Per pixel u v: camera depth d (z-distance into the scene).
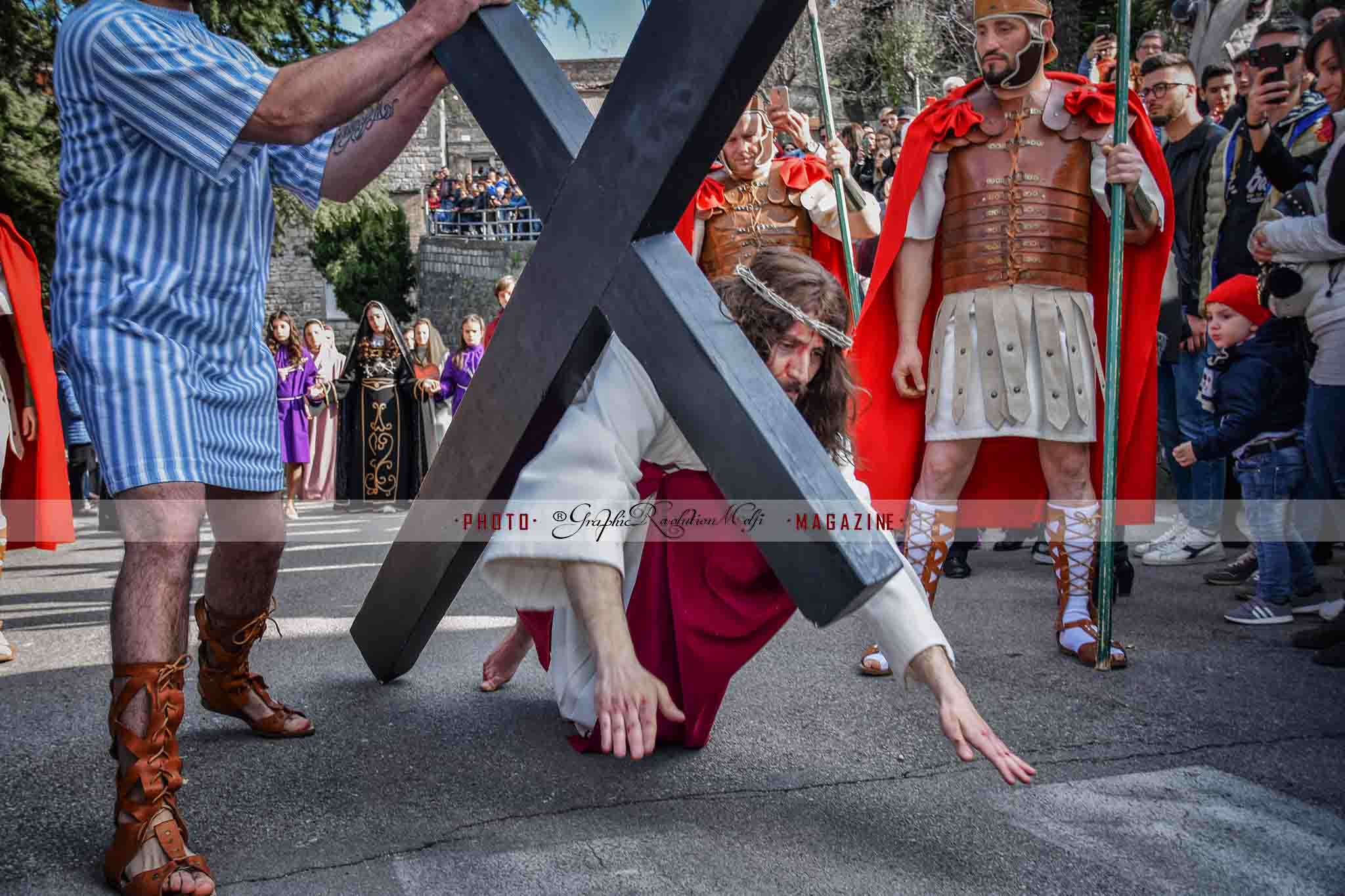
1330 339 3.62
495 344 1.91
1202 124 5.25
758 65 1.56
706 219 4.20
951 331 3.40
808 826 2.02
